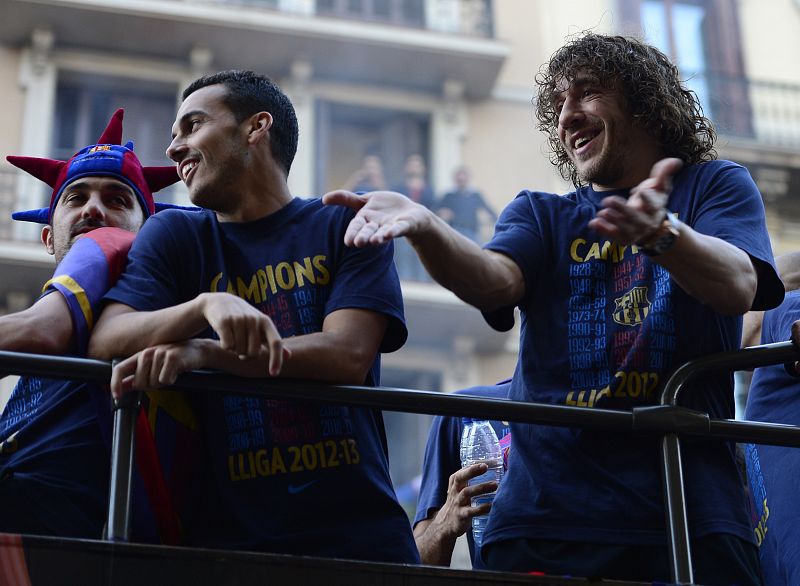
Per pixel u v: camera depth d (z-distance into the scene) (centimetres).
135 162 337
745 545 281
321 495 279
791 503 322
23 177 1259
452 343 1308
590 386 290
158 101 1341
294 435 282
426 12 1431
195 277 296
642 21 1455
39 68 1306
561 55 319
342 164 1370
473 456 360
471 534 367
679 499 275
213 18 1340
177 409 284
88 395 299
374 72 1390
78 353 281
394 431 1208
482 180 1383
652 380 287
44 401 302
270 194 305
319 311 291
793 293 355
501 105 1413
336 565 258
